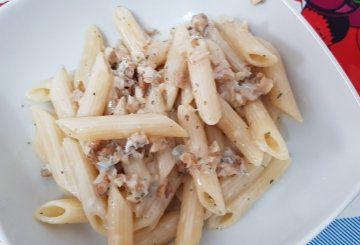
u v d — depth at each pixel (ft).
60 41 0.56
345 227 0.50
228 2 0.56
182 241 0.47
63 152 0.49
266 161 0.50
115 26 0.57
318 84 0.50
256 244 0.48
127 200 0.46
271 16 0.53
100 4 0.56
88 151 0.47
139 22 0.58
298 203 0.50
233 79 0.50
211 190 0.47
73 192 0.48
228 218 0.49
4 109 0.52
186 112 0.48
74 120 0.47
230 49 0.52
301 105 0.52
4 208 0.47
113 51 0.54
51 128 0.50
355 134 0.48
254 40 0.51
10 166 0.50
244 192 0.49
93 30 0.56
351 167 0.48
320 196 0.49
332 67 0.49
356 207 0.50
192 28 0.53
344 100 0.49
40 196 0.50
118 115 0.48
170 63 0.51
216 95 0.48
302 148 0.52
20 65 0.54
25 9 0.53
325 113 0.50
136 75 0.52
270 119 0.50
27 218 0.48
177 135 0.47
